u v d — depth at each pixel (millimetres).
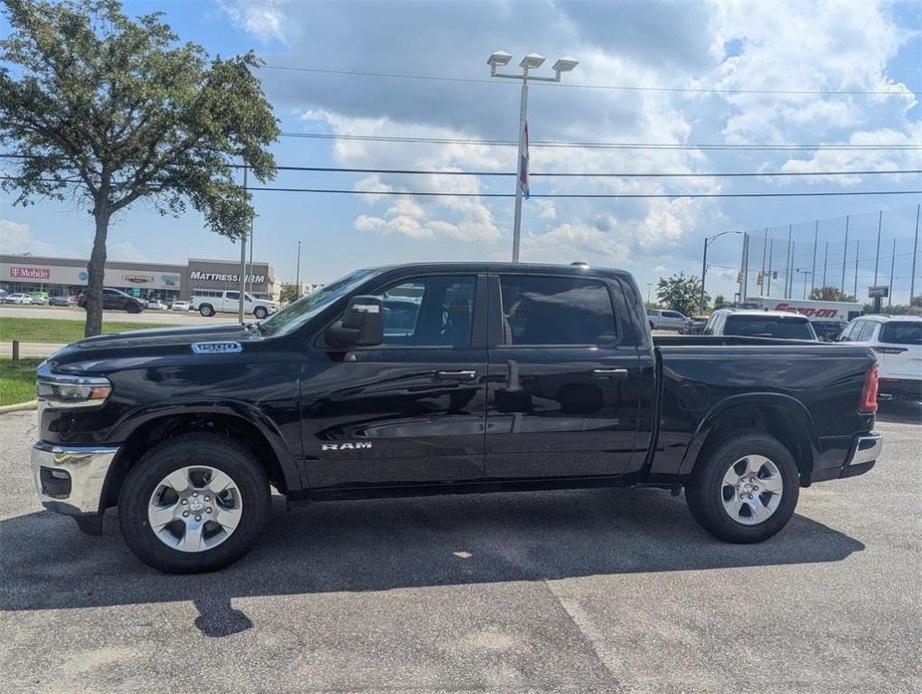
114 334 5090
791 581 4523
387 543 5070
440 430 4672
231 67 16531
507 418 4770
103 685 3160
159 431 4508
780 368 5258
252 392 4391
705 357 5152
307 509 5859
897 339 12531
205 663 3365
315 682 3221
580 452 4953
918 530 5645
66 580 4301
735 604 4152
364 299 4383
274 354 4512
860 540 5371
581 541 5199
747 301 46031
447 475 4781
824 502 6492
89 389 4215
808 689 3246
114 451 4258
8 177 16000
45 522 5355
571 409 4871
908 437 10336
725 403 5133
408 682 3234
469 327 4828
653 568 4703
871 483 7281
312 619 3844
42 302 72125
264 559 4707
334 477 4613
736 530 5172
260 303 60719
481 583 4383
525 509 5965
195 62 16500
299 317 4871
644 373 5016
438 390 4656
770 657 3531
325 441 4520
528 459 4871
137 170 16547
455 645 3588
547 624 3838
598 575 4559
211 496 4418
